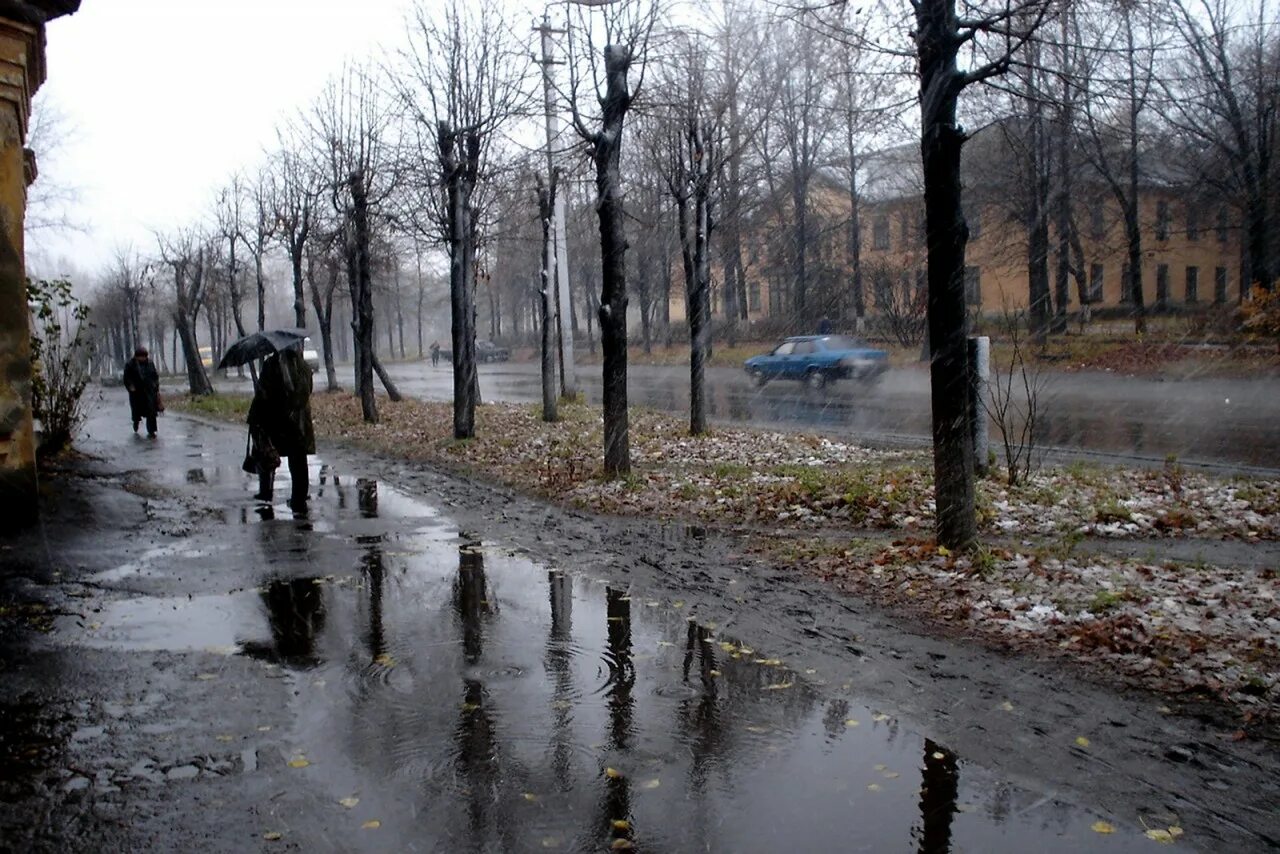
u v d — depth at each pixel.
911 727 4.80
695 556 8.57
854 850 3.66
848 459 13.65
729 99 15.73
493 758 4.46
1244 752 4.41
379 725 4.85
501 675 5.60
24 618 6.62
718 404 24.84
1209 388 22.64
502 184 23.56
